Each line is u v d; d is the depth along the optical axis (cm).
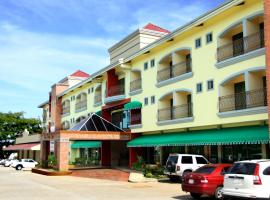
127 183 2708
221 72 2650
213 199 1808
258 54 2323
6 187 2467
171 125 3203
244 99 2492
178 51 3194
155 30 4441
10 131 8675
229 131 2566
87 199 1800
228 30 2620
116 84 4419
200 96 2858
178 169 2536
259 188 1390
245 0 2406
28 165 5488
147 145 3425
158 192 2094
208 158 2964
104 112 4622
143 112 3700
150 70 3625
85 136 3897
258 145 2500
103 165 4478
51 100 6688
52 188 2381
